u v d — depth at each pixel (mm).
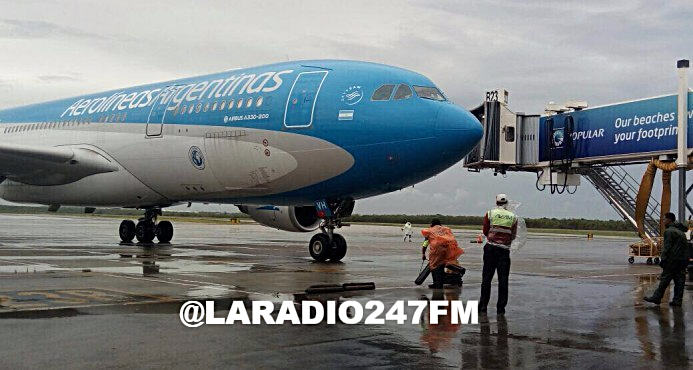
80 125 23031
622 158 21641
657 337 7488
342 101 16500
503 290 9109
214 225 57781
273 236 34312
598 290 11766
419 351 6613
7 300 9289
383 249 24625
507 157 24156
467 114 15984
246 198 19250
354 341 7016
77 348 6453
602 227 84000
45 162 21297
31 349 6387
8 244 23125
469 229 67375
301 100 16969
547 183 24031
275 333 7355
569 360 6324
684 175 18984
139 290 10492
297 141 16828
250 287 11125
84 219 72000
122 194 21984
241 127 17891
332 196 17391
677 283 10039
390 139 15859
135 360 6051
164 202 22359
